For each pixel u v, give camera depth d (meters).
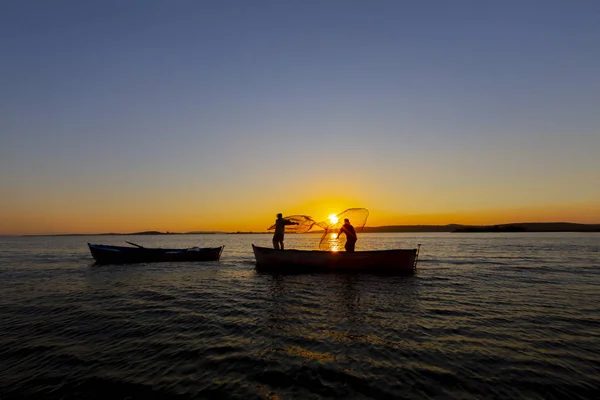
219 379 5.39
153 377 5.50
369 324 8.29
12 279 16.86
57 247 58.16
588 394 4.80
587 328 7.93
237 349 6.70
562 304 10.48
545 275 17.23
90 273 19.16
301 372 5.58
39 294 12.77
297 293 12.45
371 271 17.17
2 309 10.35
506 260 25.88
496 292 12.51
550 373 5.46
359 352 6.42
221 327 8.26
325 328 7.99
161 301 11.39
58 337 7.60
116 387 5.18
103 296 12.30
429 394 4.83
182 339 7.38
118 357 6.36
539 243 58.03
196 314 9.58
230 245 68.88
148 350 6.72
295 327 8.11
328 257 17.53
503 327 8.02
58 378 5.50
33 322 8.84
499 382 5.16
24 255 35.34
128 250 24.80
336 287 13.67
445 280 15.45
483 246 49.47
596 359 6.03
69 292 13.14
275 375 5.50
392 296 11.75
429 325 8.18
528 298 11.41
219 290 13.34
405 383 5.15
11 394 5.00
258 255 19.36
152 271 19.98
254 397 4.82
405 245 55.50
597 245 48.84
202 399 4.79
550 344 6.83
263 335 7.56
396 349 6.56
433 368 5.67
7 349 6.83
